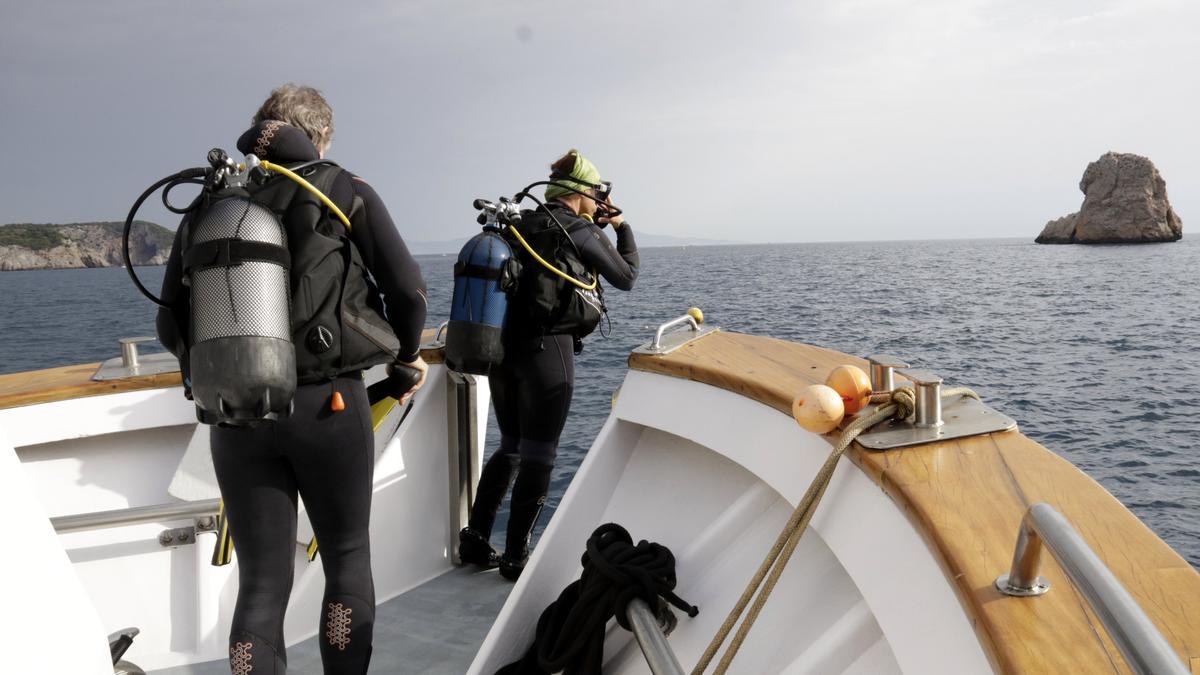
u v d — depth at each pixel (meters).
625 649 1.88
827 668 1.39
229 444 1.76
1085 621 0.86
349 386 1.81
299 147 1.82
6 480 1.41
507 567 2.98
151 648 2.59
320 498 1.83
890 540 1.25
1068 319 30.03
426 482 3.02
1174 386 16.62
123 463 2.91
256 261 1.59
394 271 1.85
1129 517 1.07
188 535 2.63
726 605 1.74
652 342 2.33
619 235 3.18
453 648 2.55
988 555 1.00
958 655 1.00
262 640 1.73
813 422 1.41
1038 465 1.27
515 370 2.80
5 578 1.32
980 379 18.03
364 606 1.89
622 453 2.26
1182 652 0.77
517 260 2.70
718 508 1.98
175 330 1.80
